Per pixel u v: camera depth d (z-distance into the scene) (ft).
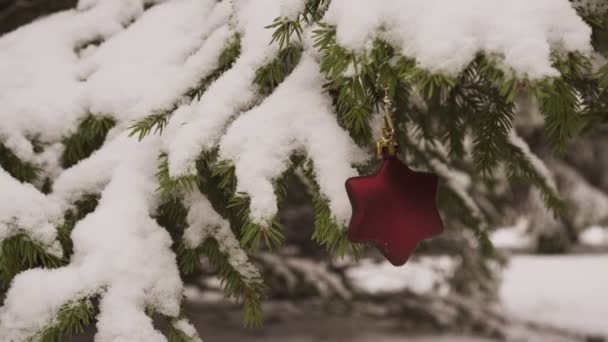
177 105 4.46
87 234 4.29
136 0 5.00
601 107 4.56
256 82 4.36
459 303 12.52
